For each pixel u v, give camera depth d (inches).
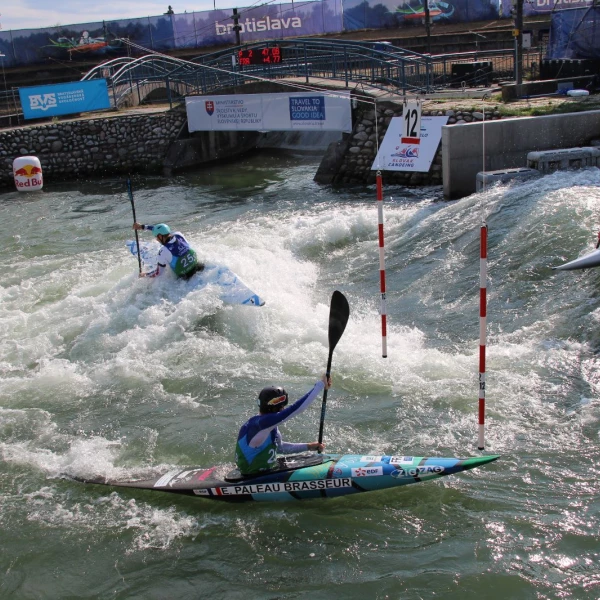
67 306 395.2
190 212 632.4
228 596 184.4
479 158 538.6
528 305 335.9
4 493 233.0
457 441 241.6
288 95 753.6
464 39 1090.1
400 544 197.3
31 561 201.8
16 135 848.9
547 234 384.8
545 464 225.3
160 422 273.1
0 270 482.6
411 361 297.6
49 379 314.7
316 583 185.9
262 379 298.5
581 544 189.2
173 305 367.6
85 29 1163.9
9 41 1159.6
